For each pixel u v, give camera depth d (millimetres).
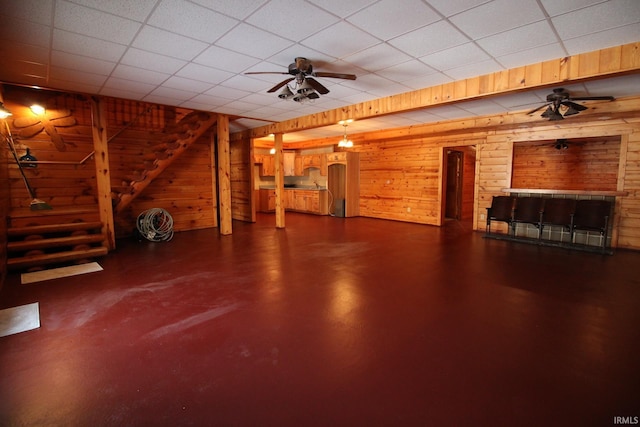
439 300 3215
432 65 3539
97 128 5059
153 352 2295
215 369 2094
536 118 5645
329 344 2396
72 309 3006
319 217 9727
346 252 5250
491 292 3426
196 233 7000
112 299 3250
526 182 9273
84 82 4168
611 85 4125
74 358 2219
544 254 5094
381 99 4938
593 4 2309
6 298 3271
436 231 7234
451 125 6707
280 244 5863
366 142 9461
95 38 2855
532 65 3490
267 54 3238
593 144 8203
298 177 11984
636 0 2244
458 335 2525
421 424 1626
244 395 1847
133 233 6438
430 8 2377
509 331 2584
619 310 2959
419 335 2527
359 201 9961
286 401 1796
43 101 5461
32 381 1973
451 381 1967
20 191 5293
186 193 7359
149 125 6801
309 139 10555
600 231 5230
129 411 1722
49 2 2268
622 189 5332
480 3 2309
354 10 2406
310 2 2291
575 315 2861
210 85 4305
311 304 3127
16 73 3793
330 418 1669
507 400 1797
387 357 2229
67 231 5051
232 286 3631
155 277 3951
